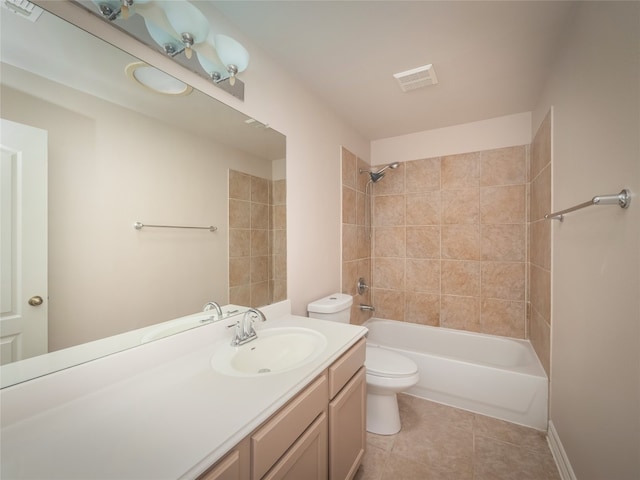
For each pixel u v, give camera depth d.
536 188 2.07
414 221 2.78
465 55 1.58
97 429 0.68
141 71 1.02
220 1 1.21
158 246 1.10
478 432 1.74
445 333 2.58
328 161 2.19
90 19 0.88
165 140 1.11
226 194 1.37
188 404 0.78
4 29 0.72
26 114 0.76
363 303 2.80
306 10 1.26
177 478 0.55
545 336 1.81
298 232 1.84
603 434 1.01
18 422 0.71
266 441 0.76
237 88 1.38
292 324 1.49
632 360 0.83
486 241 2.48
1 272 0.72
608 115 0.99
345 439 1.21
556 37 1.43
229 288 1.39
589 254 1.14
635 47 0.82
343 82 1.85
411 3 1.22
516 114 2.35
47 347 0.79
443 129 2.63
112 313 0.95
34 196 0.78
